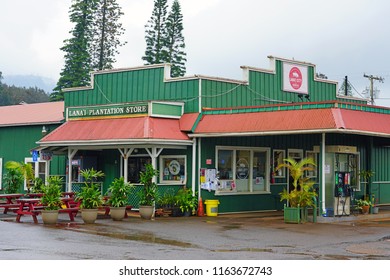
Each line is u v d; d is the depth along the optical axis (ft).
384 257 42.65
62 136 80.79
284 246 47.70
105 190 85.20
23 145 98.78
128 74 85.15
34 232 53.98
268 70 86.99
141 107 75.15
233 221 67.67
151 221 66.28
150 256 41.11
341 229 60.08
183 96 78.89
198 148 75.41
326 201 69.21
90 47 184.55
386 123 70.74
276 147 83.97
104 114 79.36
